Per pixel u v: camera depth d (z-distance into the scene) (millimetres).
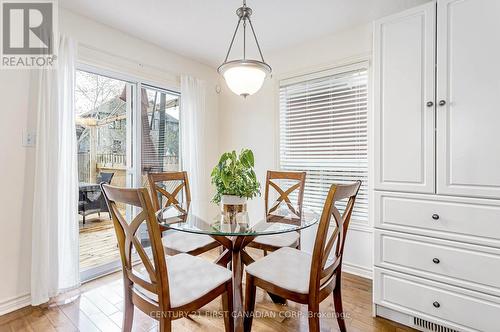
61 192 2104
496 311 1444
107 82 2670
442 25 1593
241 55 3186
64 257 2131
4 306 1863
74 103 2178
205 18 2352
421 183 1682
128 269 1398
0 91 1839
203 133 3346
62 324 1759
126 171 2832
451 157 1574
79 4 2123
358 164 2564
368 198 2488
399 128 1760
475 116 1496
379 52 1836
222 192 1853
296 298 1379
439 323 1615
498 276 1441
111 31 2508
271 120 3162
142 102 2920
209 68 3570
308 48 2844
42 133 1952
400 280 1760
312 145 2863
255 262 1656
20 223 1936
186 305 1267
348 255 2629
